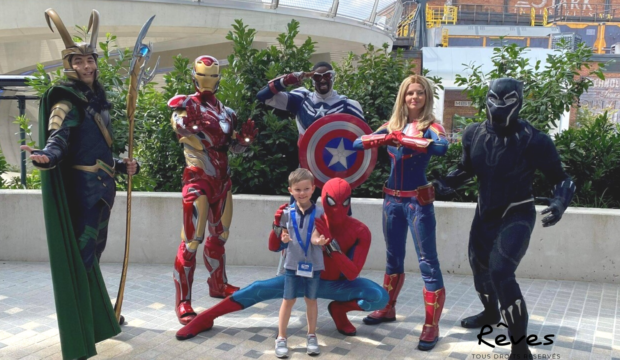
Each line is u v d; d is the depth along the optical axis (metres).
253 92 6.28
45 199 3.10
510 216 3.36
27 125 7.36
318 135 4.02
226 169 4.31
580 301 4.68
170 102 4.04
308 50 6.52
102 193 3.40
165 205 5.66
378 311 4.12
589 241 5.25
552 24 36.50
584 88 6.36
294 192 3.44
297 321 4.13
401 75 6.72
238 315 4.25
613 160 6.00
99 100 3.41
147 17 14.21
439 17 35.22
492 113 3.20
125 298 4.62
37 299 4.55
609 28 36.69
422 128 3.59
